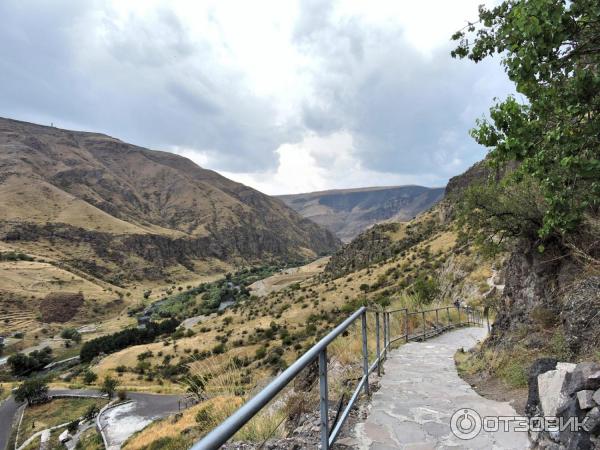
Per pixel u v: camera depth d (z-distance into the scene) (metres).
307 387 7.03
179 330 122.69
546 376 4.18
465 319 21.33
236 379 6.62
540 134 4.46
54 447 50.25
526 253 8.47
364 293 94.75
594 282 5.97
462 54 5.42
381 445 4.06
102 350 118.06
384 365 8.27
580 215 4.70
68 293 176.62
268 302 127.31
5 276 181.12
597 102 3.96
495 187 8.23
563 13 3.78
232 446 4.74
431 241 113.81
